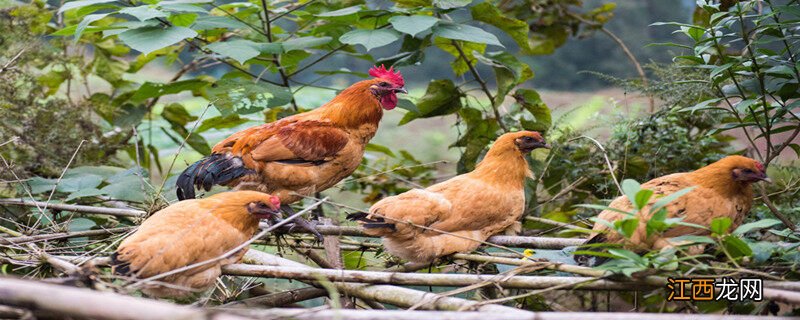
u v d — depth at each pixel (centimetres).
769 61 626
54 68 982
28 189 727
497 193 595
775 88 626
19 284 337
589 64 1638
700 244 529
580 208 801
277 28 897
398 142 1458
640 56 1612
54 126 803
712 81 627
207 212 513
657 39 1628
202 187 608
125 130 888
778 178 754
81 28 674
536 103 838
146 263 472
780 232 544
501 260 541
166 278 483
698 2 626
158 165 919
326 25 813
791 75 595
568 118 1029
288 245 644
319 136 641
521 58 1652
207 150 870
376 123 684
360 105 671
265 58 829
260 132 635
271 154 621
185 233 493
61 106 830
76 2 716
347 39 716
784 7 584
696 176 570
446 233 543
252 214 528
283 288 774
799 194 692
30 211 726
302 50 801
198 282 499
